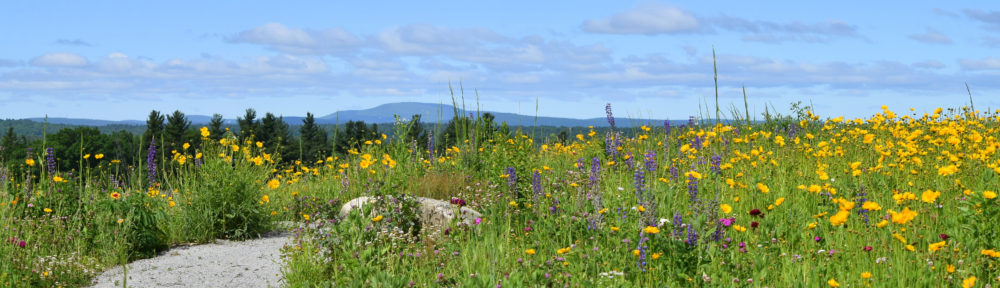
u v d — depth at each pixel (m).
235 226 8.23
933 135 8.97
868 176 7.37
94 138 58.31
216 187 8.16
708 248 5.16
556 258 5.20
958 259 4.70
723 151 9.10
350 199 9.30
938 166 7.51
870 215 5.68
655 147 10.12
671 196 6.71
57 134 56.41
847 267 4.93
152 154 8.72
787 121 12.01
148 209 7.69
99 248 7.10
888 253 4.91
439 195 9.19
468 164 10.86
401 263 5.76
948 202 6.30
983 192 5.05
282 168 11.01
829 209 6.19
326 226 6.44
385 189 7.65
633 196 7.12
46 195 7.73
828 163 8.69
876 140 10.03
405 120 10.96
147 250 7.32
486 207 7.10
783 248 5.23
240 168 8.48
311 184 10.55
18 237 6.67
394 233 6.11
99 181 8.42
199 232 7.97
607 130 9.59
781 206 6.49
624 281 4.67
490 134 11.18
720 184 7.42
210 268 6.64
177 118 66.62
